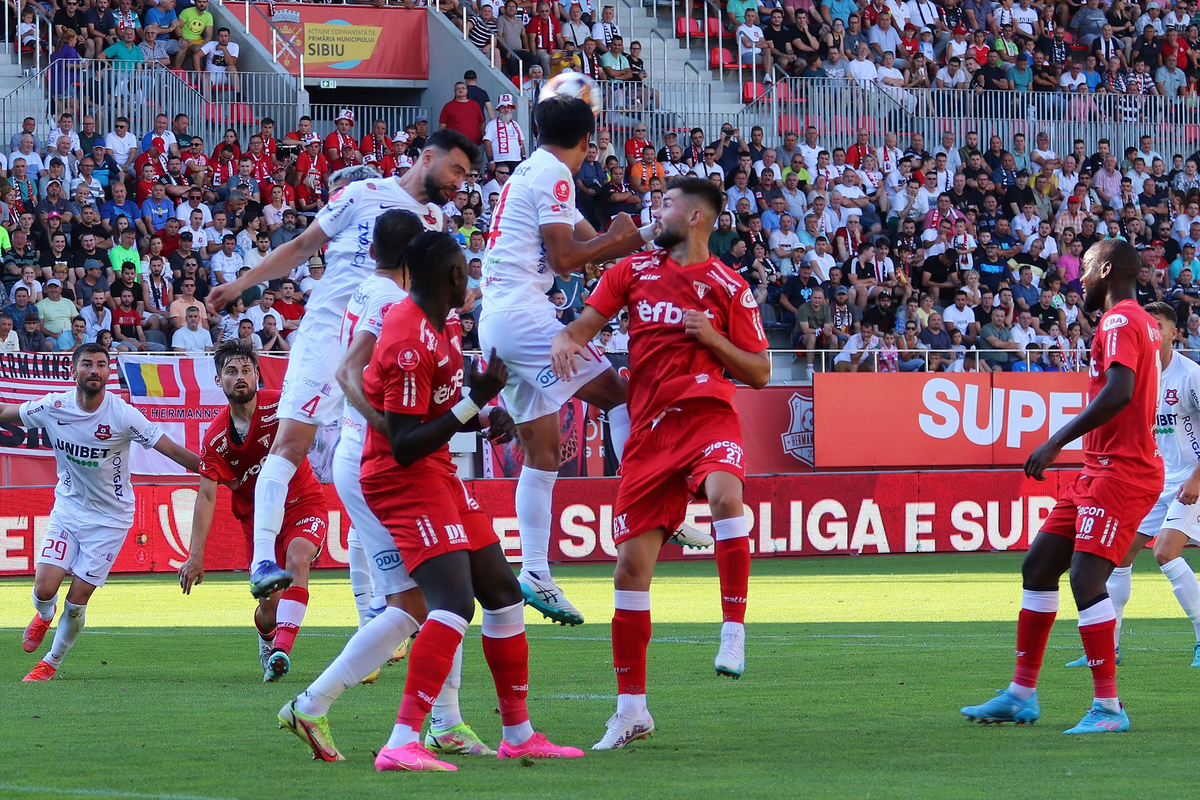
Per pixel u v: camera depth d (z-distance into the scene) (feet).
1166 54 183.32
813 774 30.76
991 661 54.85
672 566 118.52
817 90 161.48
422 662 31.58
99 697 45.21
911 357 133.90
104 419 51.93
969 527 127.13
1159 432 56.44
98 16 143.33
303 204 136.77
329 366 47.78
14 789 28.58
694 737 36.81
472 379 31.09
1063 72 177.68
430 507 31.99
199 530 51.34
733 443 36.60
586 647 61.52
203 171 132.67
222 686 48.19
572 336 37.37
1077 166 164.66
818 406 127.34
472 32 163.53
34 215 120.88
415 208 48.26
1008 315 144.15
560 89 43.42
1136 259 38.91
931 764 32.24
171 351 115.34
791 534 121.80
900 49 173.37
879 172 156.97
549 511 45.06
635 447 36.68
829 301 138.00
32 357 107.14
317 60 163.43
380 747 35.14
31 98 135.74
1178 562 54.49
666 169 148.87
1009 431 132.46
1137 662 54.85
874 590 93.56
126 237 121.19
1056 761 32.63
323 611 81.92
